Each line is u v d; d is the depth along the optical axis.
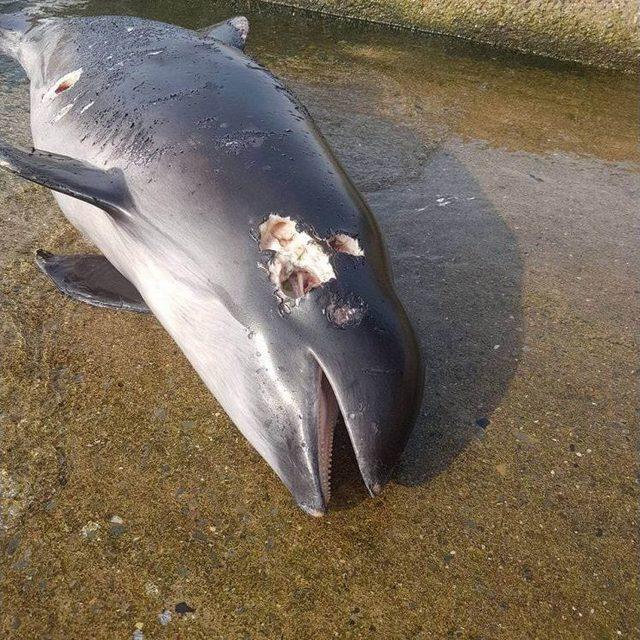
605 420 0.58
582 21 1.26
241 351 0.51
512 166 0.93
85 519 0.49
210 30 0.92
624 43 1.25
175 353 0.62
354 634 0.44
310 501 0.48
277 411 0.49
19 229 0.74
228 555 0.48
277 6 1.46
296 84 1.12
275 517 0.50
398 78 1.17
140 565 0.47
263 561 0.48
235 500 0.51
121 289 0.66
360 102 1.07
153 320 0.65
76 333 0.62
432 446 0.55
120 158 0.61
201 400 0.58
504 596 0.47
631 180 0.92
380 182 0.87
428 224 0.80
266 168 0.55
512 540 0.50
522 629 0.45
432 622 0.45
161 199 0.57
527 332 0.66
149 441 0.54
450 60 1.27
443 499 0.52
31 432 0.54
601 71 1.27
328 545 0.49
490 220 0.81
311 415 0.48
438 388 0.60
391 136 0.98
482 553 0.49
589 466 0.55
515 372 0.62
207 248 0.54
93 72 0.72
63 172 0.59
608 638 0.45
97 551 0.47
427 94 1.12
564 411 0.59
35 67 0.89
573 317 0.69
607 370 0.63
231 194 0.54
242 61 0.71
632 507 0.52
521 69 1.25
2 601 0.45
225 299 0.52
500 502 0.52
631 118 1.10
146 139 0.60
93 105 0.68
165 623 0.44
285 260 0.51
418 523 0.50
